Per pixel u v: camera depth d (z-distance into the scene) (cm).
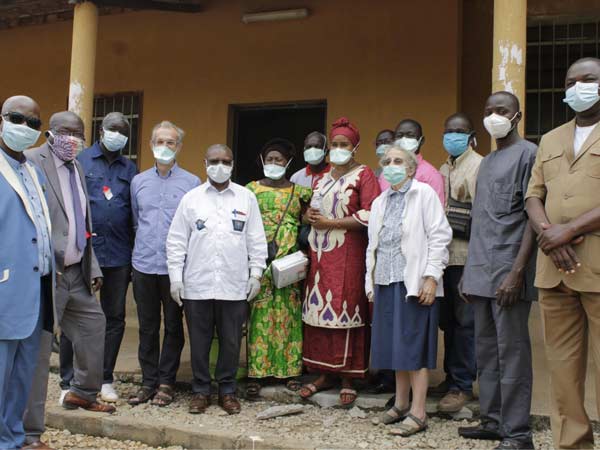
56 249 369
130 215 445
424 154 655
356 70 686
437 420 395
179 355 433
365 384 445
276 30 721
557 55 646
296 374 431
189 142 757
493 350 350
